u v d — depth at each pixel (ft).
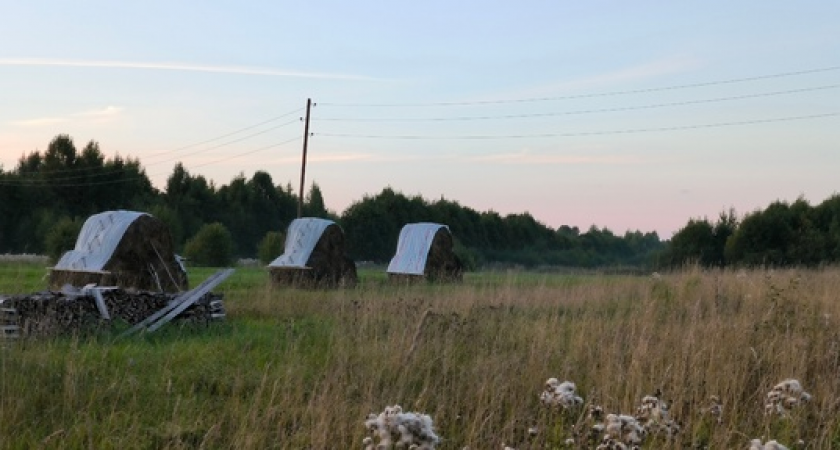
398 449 19.88
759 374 38.27
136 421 30.22
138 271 83.97
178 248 186.19
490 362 39.09
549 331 47.62
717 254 167.53
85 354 38.47
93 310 50.57
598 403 33.76
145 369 38.50
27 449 28.04
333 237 106.63
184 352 42.47
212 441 28.91
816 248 152.25
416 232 125.29
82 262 82.28
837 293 62.54
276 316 61.21
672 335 43.78
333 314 59.21
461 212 254.27
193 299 52.60
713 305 52.39
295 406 32.12
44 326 46.21
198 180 263.49
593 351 42.19
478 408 31.14
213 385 36.70
